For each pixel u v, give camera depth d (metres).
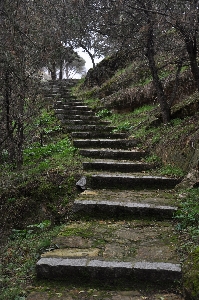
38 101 6.44
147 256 3.48
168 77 8.75
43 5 7.66
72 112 10.14
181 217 4.18
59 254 3.57
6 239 4.76
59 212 4.98
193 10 4.61
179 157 5.80
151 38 6.37
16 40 5.82
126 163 6.25
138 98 9.86
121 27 6.26
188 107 6.98
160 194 5.12
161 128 7.25
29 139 7.12
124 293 3.11
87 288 3.21
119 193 5.25
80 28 8.73
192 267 3.08
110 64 13.59
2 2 5.79
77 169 6.04
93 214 4.66
